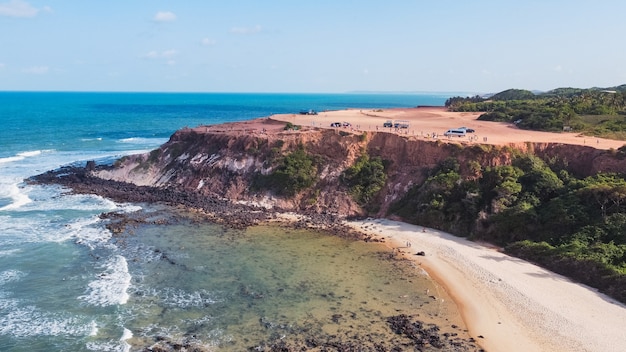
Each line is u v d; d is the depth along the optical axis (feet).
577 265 135.74
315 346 101.04
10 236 165.68
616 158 173.88
